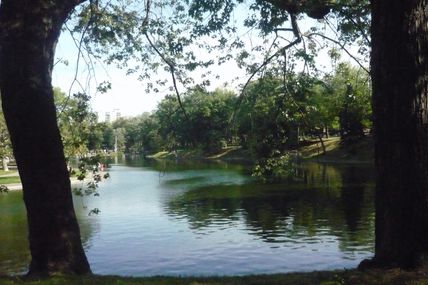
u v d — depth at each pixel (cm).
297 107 1263
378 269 655
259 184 4731
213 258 1947
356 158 6538
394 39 653
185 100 1338
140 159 13800
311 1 976
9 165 9925
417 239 641
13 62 809
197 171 7144
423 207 641
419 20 646
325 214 2808
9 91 813
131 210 3462
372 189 3819
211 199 3828
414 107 645
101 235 2533
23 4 812
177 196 4212
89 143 1141
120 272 1794
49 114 834
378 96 674
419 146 644
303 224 2548
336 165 6256
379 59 671
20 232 2603
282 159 1315
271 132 1304
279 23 1188
